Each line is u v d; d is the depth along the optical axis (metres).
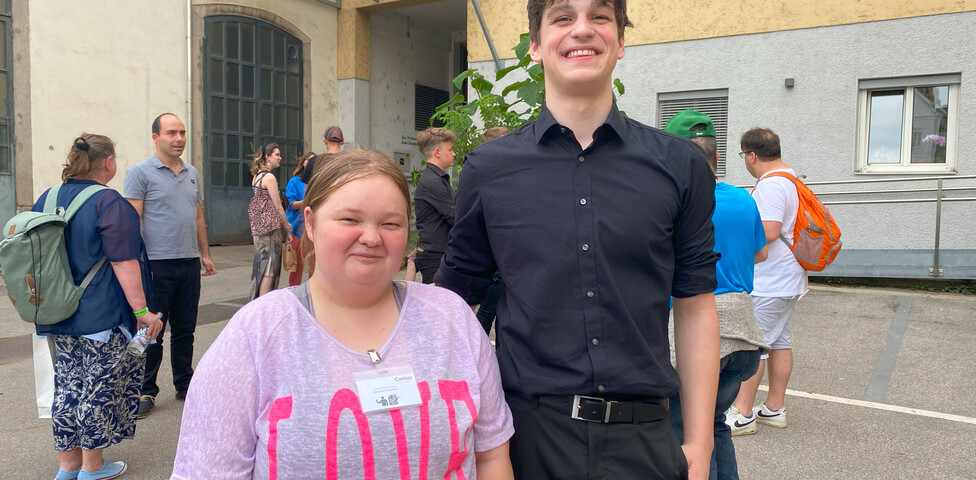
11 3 9.65
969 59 8.12
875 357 5.37
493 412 1.52
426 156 5.50
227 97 12.60
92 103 10.65
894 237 8.62
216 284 8.95
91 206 3.22
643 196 1.59
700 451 1.64
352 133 14.59
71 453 3.34
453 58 17.42
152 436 3.97
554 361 1.58
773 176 3.79
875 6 8.52
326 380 1.34
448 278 1.85
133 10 11.12
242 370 1.33
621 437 1.56
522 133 1.73
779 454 3.63
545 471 1.59
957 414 4.16
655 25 9.80
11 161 9.80
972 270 7.74
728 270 2.75
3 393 4.73
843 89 8.77
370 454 1.32
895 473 3.39
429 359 1.43
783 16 9.01
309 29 13.98
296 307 1.41
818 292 8.05
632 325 1.57
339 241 1.36
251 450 1.34
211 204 12.46
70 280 3.15
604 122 1.61
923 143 8.59
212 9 12.22
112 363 3.30
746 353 2.75
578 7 1.60
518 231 1.62
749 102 9.30
